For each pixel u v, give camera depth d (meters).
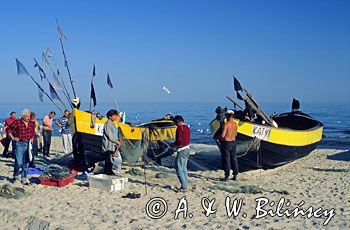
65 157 13.73
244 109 12.11
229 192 9.19
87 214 7.14
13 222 6.78
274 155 11.81
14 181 9.73
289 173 12.60
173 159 13.54
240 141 11.15
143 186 9.78
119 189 9.30
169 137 13.58
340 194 9.10
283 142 11.74
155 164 13.53
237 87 11.39
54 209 7.44
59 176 9.57
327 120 62.94
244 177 11.61
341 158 16.45
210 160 14.70
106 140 10.45
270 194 9.02
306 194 9.13
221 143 10.62
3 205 7.63
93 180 9.45
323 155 17.84
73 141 11.61
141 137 13.06
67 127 15.05
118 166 11.48
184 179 9.12
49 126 15.69
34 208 7.48
